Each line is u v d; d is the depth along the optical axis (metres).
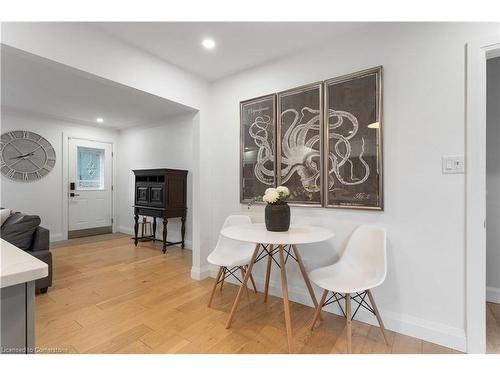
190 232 4.27
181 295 2.48
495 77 2.38
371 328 1.94
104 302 2.32
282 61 2.46
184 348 1.69
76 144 4.96
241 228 2.14
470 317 1.63
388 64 1.91
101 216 5.35
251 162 2.65
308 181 2.27
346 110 2.08
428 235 1.77
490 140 2.40
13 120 4.18
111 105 3.89
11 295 0.74
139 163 5.19
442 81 1.72
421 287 1.80
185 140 4.43
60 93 3.39
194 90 2.82
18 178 4.25
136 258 3.67
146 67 2.36
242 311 2.19
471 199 1.62
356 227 2.05
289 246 2.38
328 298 2.17
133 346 1.70
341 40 2.12
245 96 2.72
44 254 2.49
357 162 2.03
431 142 1.76
